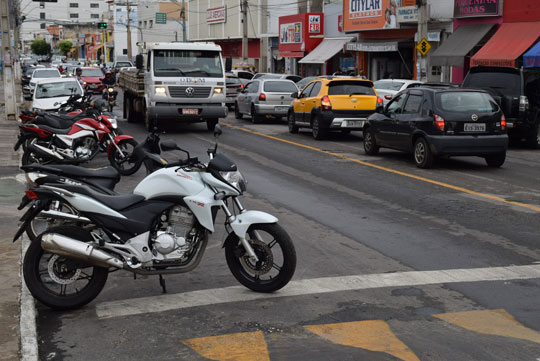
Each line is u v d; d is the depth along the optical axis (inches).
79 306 234.4
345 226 359.6
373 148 640.4
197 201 236.4
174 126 957.2
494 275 270.5
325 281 263.7
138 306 238.2
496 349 197.2
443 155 547.8
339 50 1664.6
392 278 267.0
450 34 1296.8
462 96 551.5
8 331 208.8
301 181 504.4
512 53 1063.0
